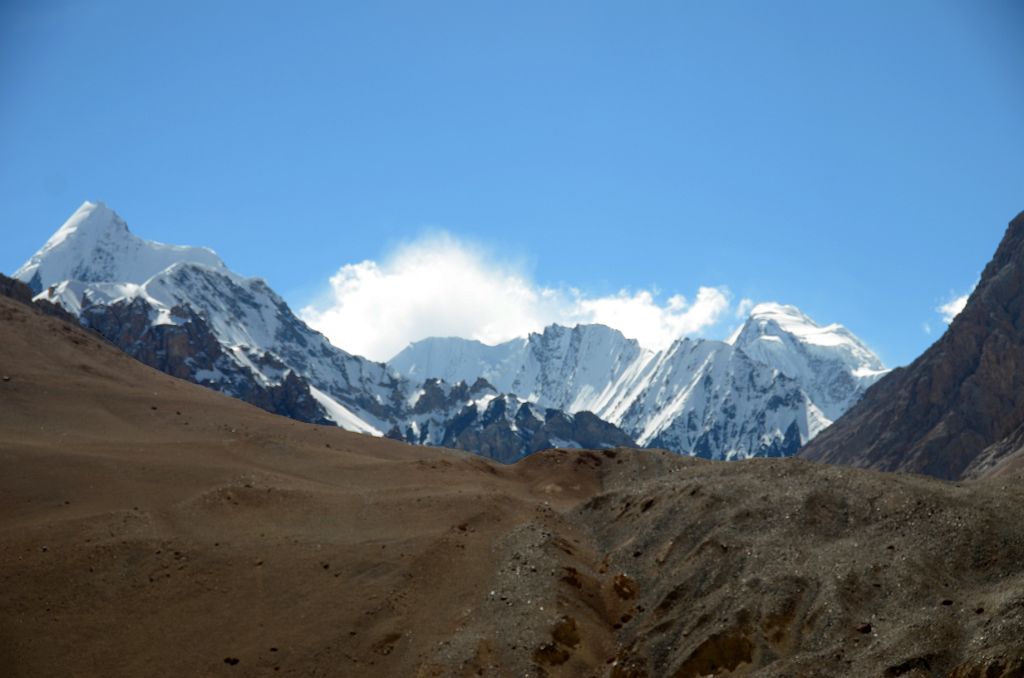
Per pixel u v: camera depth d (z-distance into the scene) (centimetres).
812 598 5753
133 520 7131
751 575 6081
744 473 7594
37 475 7644
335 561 6800
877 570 5809
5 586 6353
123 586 6488
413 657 5988
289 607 6381
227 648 6044
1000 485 6456
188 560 6744
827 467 7288
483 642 5972
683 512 7138
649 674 5756
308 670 5903
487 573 6806
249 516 7425
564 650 5978
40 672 5784
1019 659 4847
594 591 6631
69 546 6762
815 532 6412
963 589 5556
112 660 5919
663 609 6231
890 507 6400
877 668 5100
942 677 4984
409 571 6675
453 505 7725
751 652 5600
